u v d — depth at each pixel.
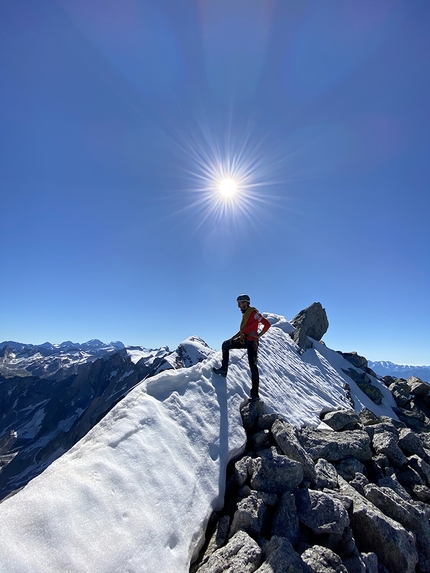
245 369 10.08
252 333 8.86
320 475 6.73
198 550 4.85
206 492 5.59
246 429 7.97
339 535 5.17
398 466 8.29
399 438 9.54
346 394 14.27
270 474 5.98
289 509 5.38
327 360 17.36
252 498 5.49
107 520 4.12
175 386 7.74
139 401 6.57
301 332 17.59
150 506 4.68
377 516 5.46
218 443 6.68
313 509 5.43
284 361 13.49
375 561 4.98
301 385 12.36
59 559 3.42
